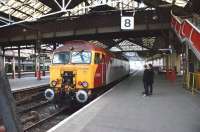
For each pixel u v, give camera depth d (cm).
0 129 214
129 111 1196
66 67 1767
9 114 226
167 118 1047
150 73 1772
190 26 1934
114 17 3344
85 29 3456
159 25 3177
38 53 3675
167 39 3509
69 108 1820
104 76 1997
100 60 1878
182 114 1125
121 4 3338
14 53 4534
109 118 1050
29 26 3616
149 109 1247
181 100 1538
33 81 3200
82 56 1767
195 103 1419
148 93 1775
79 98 1662
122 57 3300
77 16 3406
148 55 8469
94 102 1465
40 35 3653
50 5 3356
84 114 1128
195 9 2516
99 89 1981
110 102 1464
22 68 4888
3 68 238
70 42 1844
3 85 232
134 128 893
